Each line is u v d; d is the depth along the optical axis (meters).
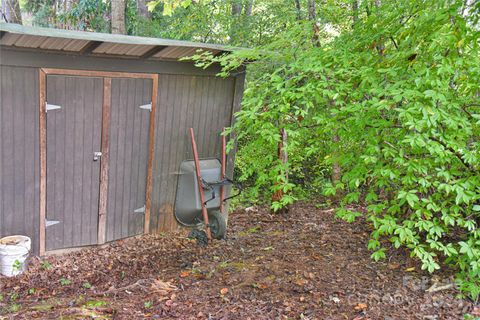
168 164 5.50
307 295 3.94
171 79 5.28
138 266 4.75
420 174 4.04
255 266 4.62
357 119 3.73
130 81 4.96
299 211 6.79
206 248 5.27
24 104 4.30
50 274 4.44
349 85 4.01
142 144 5.21
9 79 4.17
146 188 5.38
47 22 10.46
